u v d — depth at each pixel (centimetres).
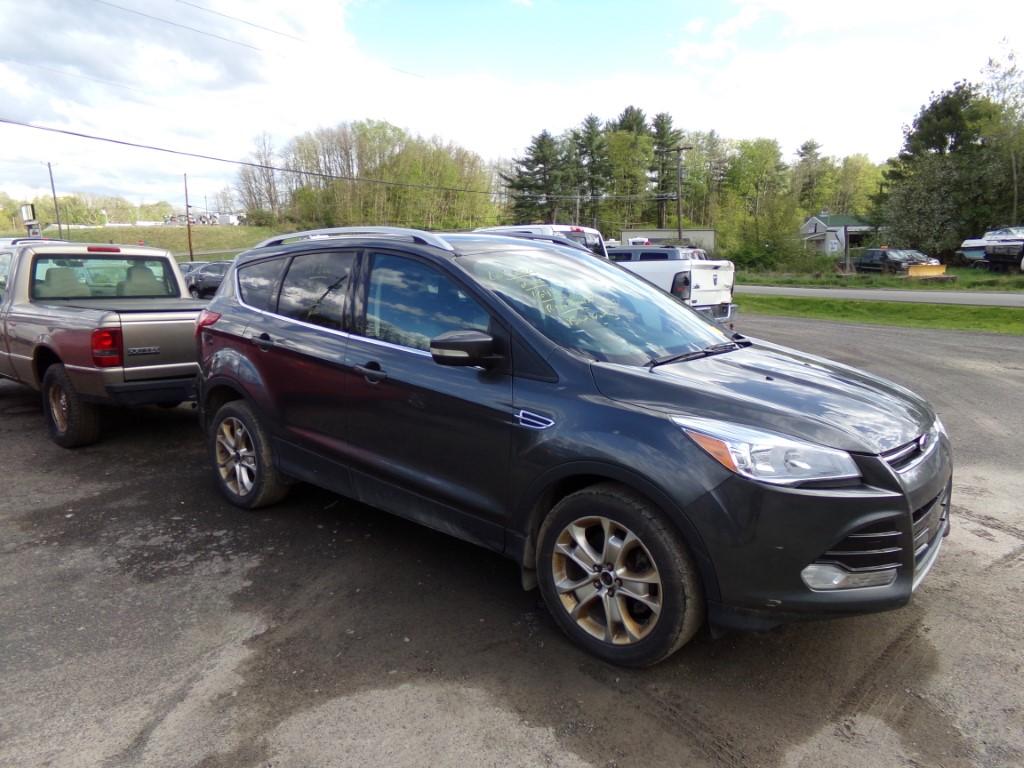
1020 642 322
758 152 9550
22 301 687
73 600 360
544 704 278
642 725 265
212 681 292
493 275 367
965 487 539
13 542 431
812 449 269
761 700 281
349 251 415
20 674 296
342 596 365
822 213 8081
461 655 311
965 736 260
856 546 266
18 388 911
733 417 281
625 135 8612
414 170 8681
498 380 329
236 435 479
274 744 255
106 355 564
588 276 417
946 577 387
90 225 11150
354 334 398
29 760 246
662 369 322
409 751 252
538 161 7631
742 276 4228
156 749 252
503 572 394
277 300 452
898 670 301
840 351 1332
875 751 252
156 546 425
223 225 10831
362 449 390
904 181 5188
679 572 277
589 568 304
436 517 362
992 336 1567
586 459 294
